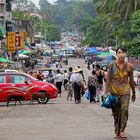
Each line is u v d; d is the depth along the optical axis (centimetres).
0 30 8344
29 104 3784
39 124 2103
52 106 3434
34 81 3862
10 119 2412
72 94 4747
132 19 7656
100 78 3838
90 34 18625
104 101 1579
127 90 1564
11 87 3784
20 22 14388
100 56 11594
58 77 5175
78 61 17762
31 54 12131
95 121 2166
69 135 1708
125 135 1602
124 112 1563
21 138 1677
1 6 10044
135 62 8712
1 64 6875
